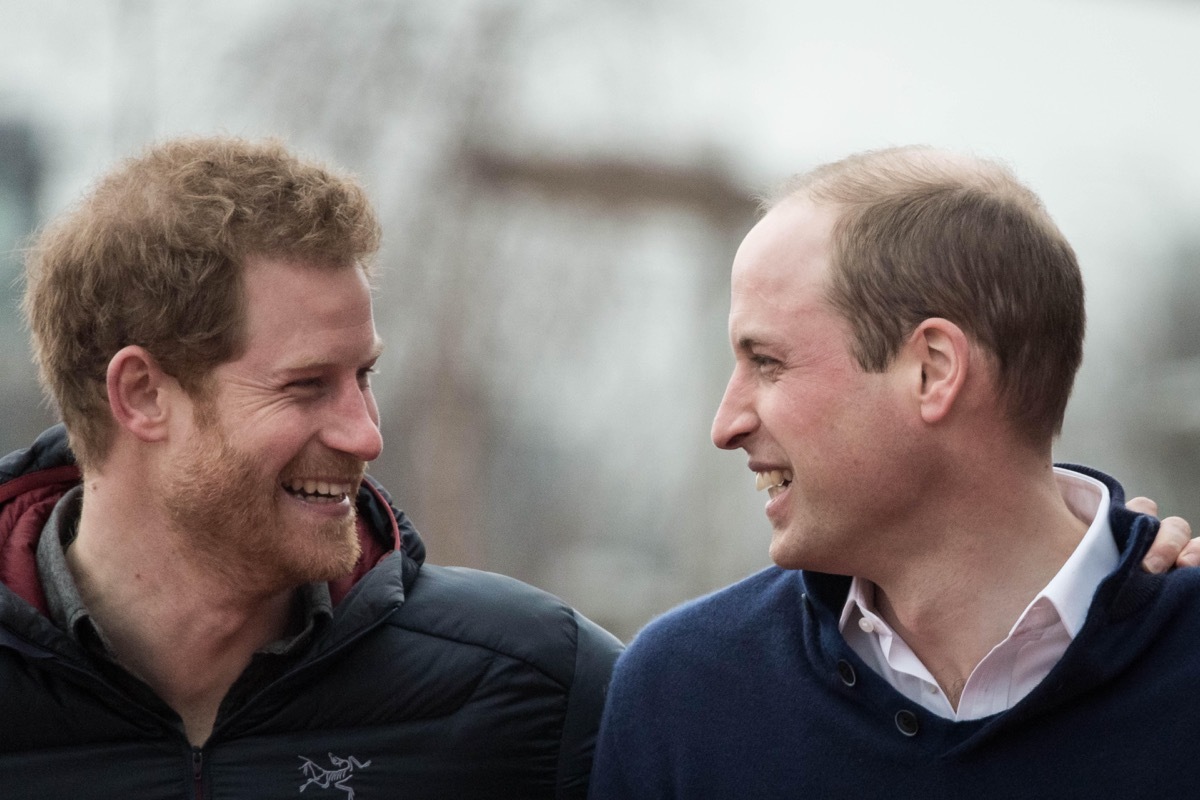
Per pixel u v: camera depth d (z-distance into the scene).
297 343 5.31
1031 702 4.69
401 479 34.62
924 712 4.85
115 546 5.51
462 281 32.69
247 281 5.28
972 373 4.94
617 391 35.78
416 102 31.72
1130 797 4.65
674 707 5.42
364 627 5.55
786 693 5.20
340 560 5.46
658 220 32.03
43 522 5.73
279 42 31.05
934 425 4.96
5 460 5.81
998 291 4.93
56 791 5.30
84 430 5.51
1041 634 4.88
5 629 5.26
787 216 5.20
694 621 5.56
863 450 5.01
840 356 5.02
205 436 5.32
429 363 33.12
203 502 5.33
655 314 34.47
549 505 39.28
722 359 34.25
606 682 5.93
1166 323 48.28
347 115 31.53
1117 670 4.71
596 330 34.03
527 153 31.47
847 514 5.07
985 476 5.00
